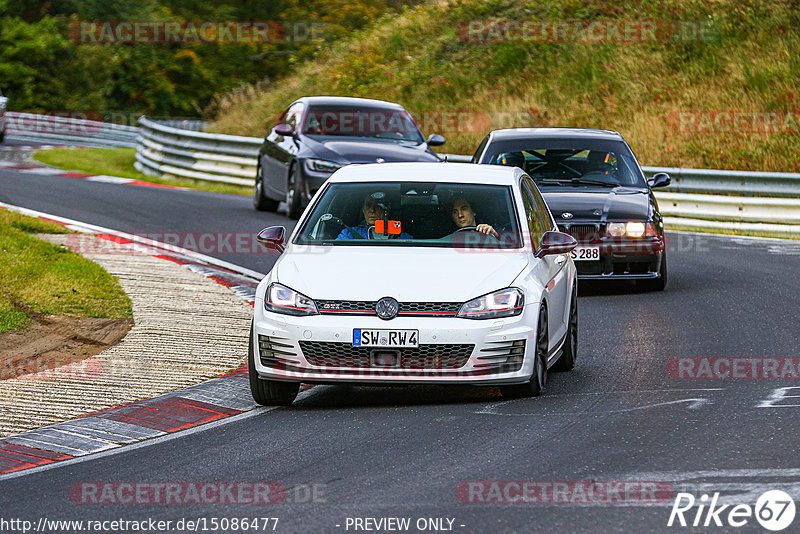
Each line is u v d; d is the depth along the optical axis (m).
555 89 112.19
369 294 28.86
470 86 118.94
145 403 30.16
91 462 24.80
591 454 24.08
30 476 23.77
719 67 109.12
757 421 26.69
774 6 117.44
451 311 28.73
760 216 71.56
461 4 141.50
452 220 32.00
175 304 43.47
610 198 48.31
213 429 27.58
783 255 60.19
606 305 46.16
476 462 23.69
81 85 186.38
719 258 59.28
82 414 28.97
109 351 36.00
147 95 187.75
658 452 24.11
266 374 29.30
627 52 115.88
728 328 40.34
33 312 40.88
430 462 23.81
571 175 50.56
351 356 28.67
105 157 121.38
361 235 31.70
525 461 23.66
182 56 191.25
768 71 105.38
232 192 89.69
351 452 24.89
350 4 184.00
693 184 74.75
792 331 39.44
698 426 26.36
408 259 30.22
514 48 122.69
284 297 29.44
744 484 21.56
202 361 34.94
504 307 29.03
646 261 47.47
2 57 181.38
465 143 102.69
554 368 34.31
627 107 105.00
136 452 25.56
